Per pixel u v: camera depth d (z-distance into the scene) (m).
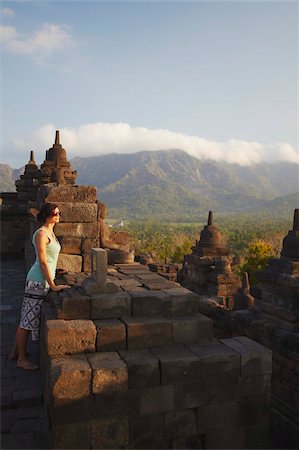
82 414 3.99
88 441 4.02
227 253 15.08
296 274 6.32
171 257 66.50
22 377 5.27
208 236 15.20
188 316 5.05
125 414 4.15
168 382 4.30
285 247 6.79
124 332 4.60
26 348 5.84
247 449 4.57
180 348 4.69
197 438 4.43
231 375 4.52
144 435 4.22
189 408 4.39
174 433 4.33
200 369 4.41
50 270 5.25
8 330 7.20
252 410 4.60
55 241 5.40
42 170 14.83
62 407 3.92
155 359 4.33
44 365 4.88
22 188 17.80
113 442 4.10
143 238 117.00
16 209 17.06
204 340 4.90
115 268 7.15
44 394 4.77
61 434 3.92
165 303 5.03
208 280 14.37
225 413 4.50
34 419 4.57
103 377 4.04
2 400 4.75
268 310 6.82
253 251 48.16
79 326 4.48
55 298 5.12
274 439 5.70
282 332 6.23
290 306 6.27
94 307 4.81
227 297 13.78
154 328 4.71
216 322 7.99
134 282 5.82
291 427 5.48
